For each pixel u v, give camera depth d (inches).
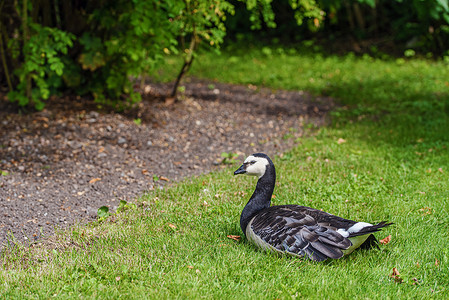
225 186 257.1
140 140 336.5
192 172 291.4
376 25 749.9
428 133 348.5
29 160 290.8
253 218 187.3
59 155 300.4
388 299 154.9
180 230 205.8
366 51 695.7
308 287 160.7
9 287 162.6
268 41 762.8
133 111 385.4
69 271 171.0
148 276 167.2
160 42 354.0
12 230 211.8
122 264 175.3
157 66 374.9
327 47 721.6
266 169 193.6
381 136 346.6
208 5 351.3
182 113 400.5
